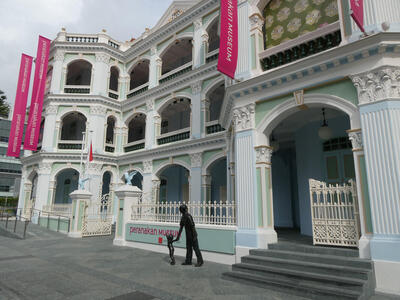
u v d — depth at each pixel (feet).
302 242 23.57
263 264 20.31
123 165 64.75
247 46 27.09
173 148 52.60
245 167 24.68
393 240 16.70
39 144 71.15
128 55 70.08
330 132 25.86
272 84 23.98
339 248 19.84
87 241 40.32
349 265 17.51
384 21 19.10
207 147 47.57
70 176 72.33
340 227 20.61
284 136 37.14
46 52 65.21
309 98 22.00
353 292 15.08
